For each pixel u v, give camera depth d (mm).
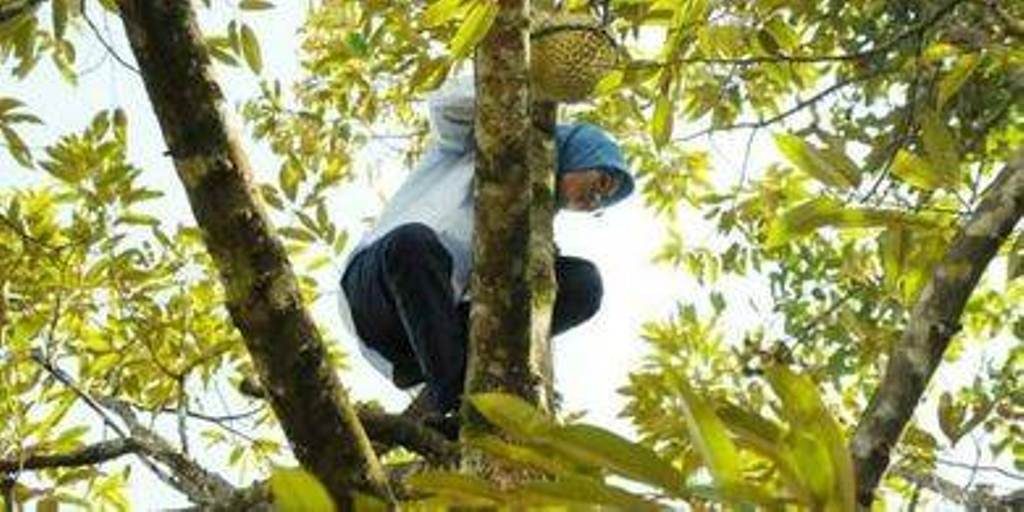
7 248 7324
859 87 7191
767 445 2268
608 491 2242
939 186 3789
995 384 7641
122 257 7562
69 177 7434
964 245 3715
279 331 3385
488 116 3990
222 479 5711
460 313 5172
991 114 7355
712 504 2232
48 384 6918
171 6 3244
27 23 5828
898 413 3520
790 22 7105
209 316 7766
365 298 5324
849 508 2195
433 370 5031
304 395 3408
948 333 3627
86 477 6898
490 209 3984
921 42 4582
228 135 3354
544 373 4586
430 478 2396
